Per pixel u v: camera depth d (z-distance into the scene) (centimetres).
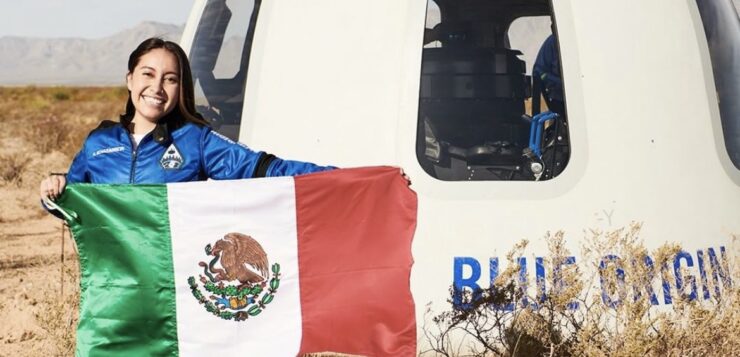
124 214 428
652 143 506
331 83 520
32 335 743
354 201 437
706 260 504
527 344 489
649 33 519
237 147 441
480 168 521
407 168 504
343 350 438
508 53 555
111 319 429
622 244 495
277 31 534
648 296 495
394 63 515
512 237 495
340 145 512
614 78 511
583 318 491
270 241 433
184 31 607
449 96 532
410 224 438
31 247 1084
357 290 434
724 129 533
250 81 533
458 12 552
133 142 438
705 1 546
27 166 1734
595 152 503
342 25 526
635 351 484
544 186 500
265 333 432
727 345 501
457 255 494
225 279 430
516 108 545
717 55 541
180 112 439
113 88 7869
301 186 434
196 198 429
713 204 509
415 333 437
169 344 430
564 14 518
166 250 429
